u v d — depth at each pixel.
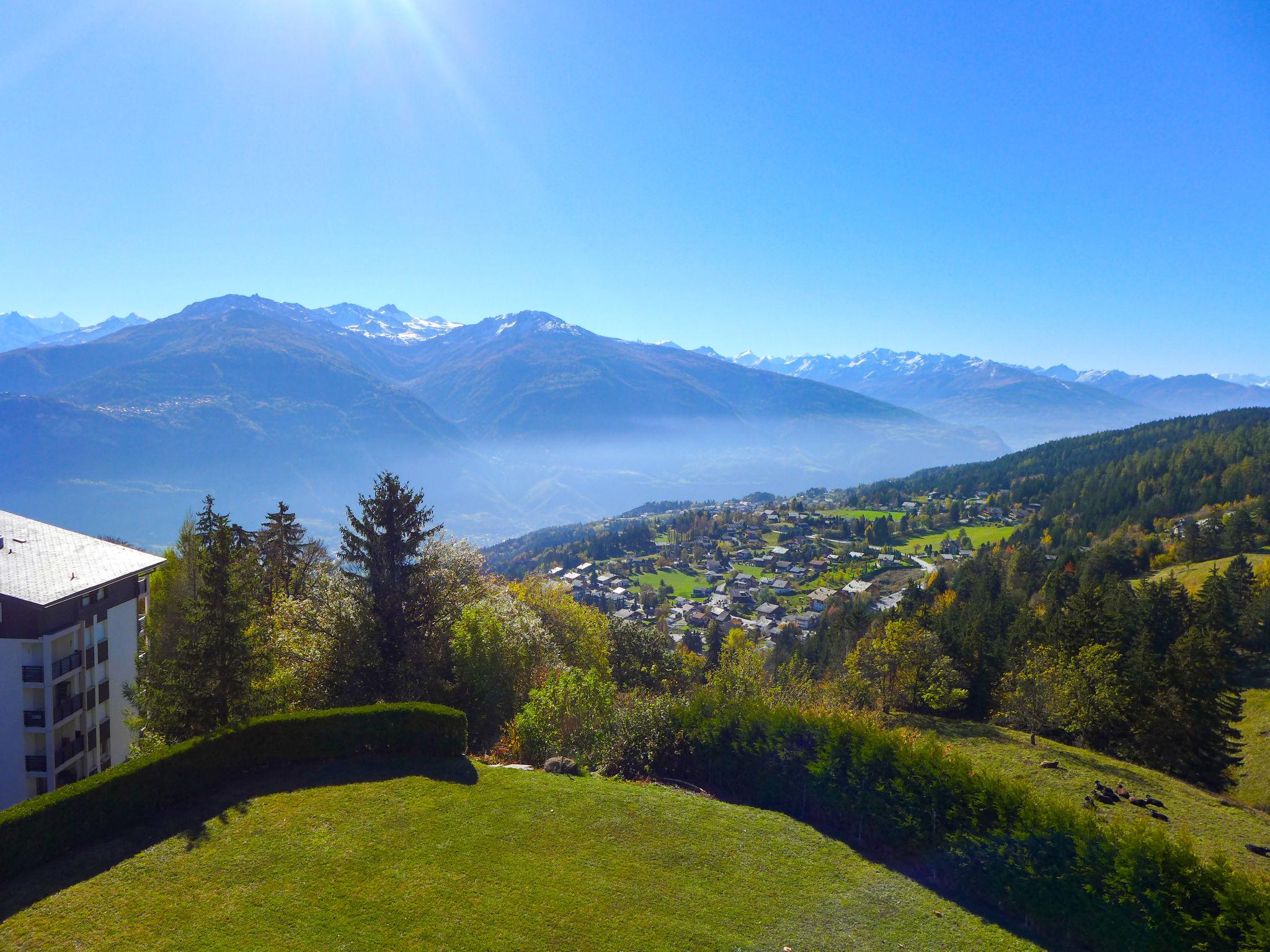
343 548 30.59
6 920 13.11
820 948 13.48
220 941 12.71
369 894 14.31
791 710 21.55
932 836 16.86
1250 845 26.41
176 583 40.19
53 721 31.09
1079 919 14.02
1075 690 42.88
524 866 15.73
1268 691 56.31
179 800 17.95
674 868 16.08
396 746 21.64
